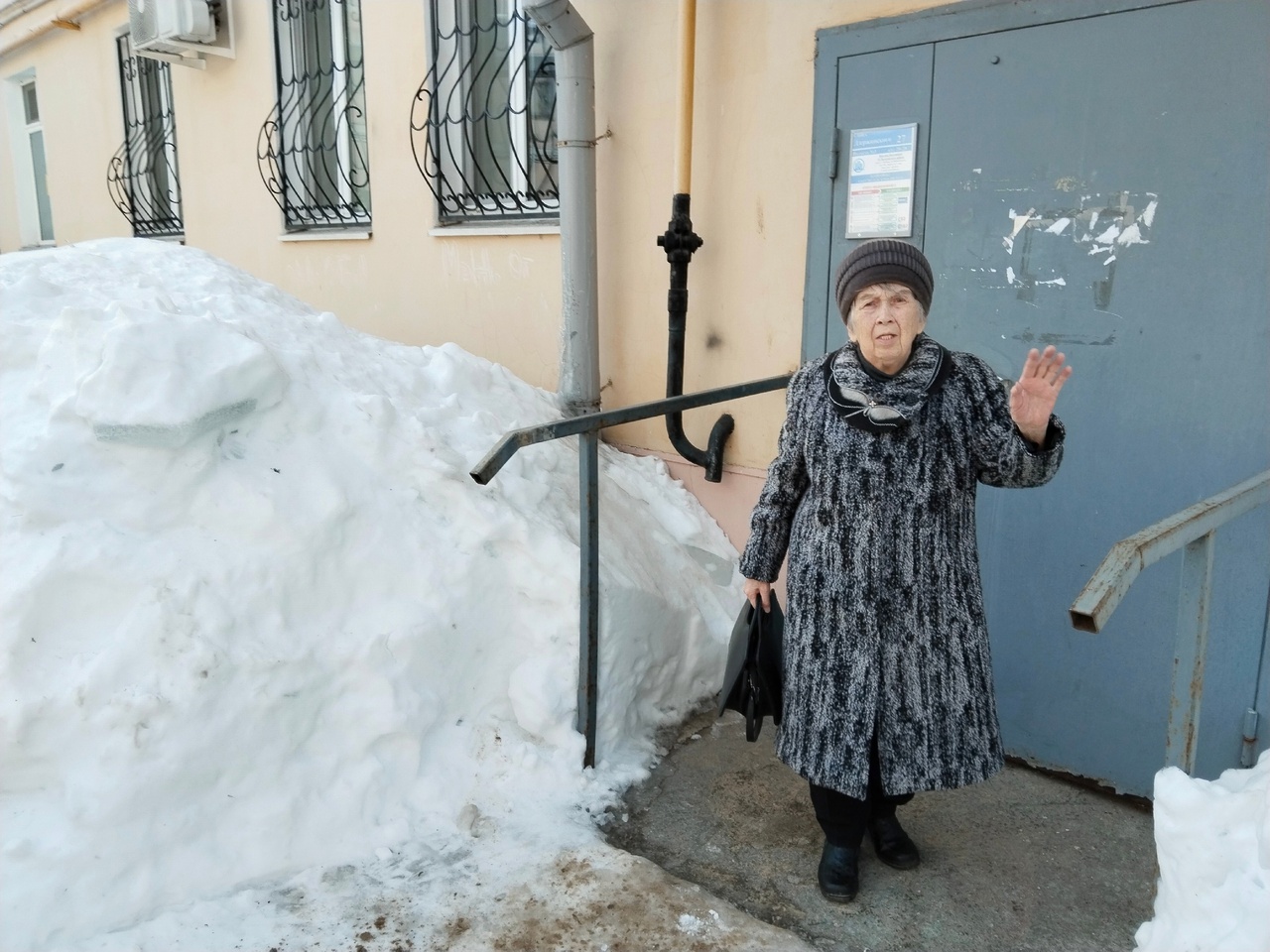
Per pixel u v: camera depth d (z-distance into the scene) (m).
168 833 2.15
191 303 3.03
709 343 3.52
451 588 2.64
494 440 3.06
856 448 2.02
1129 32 2.41
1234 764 2.46
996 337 2.75
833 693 2.07
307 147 5.58
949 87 2.75
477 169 4.48
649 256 3.69
